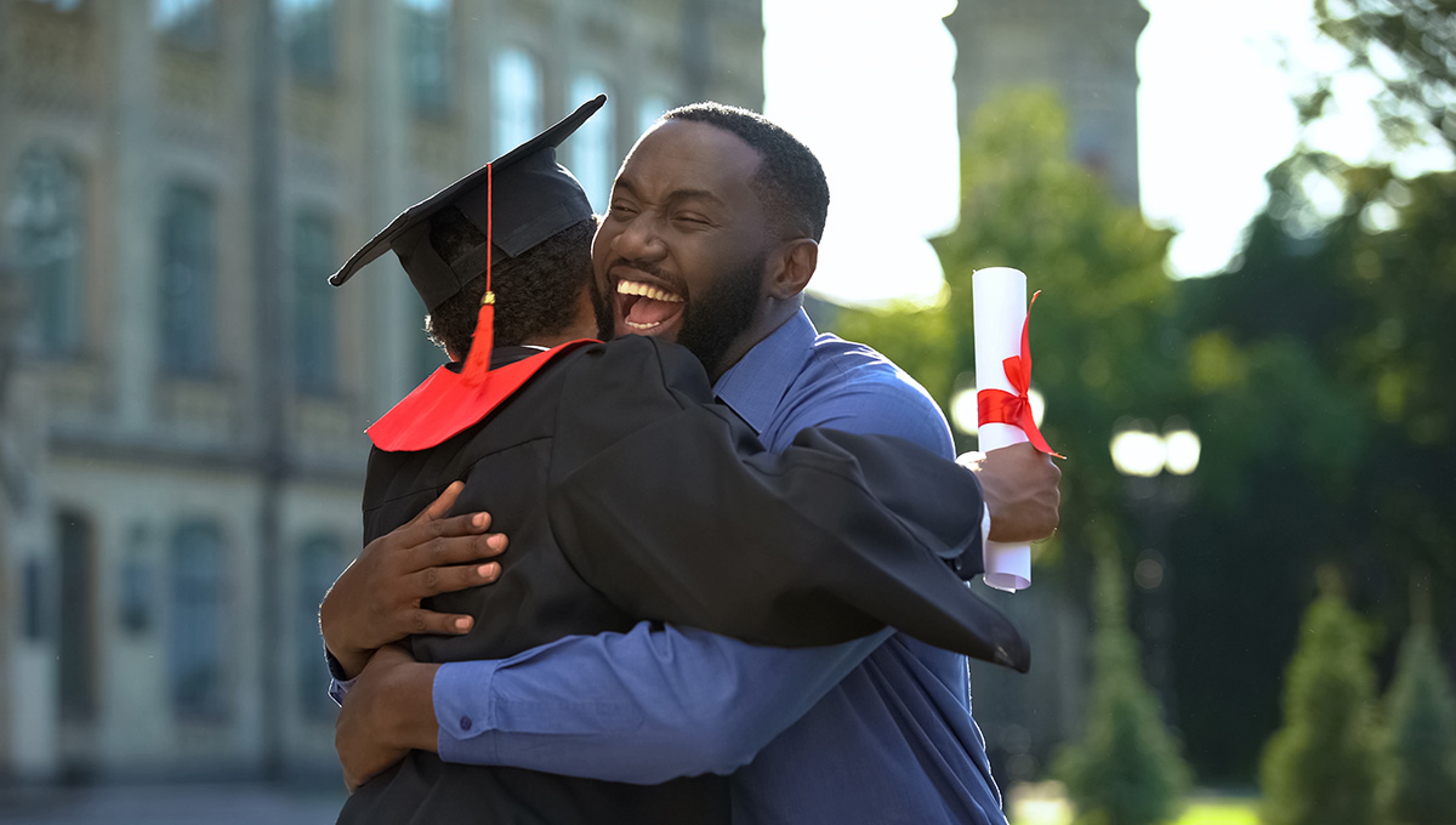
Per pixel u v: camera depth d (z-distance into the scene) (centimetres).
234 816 2459
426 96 3538
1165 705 4403
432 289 245
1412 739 2316
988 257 3672
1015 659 187
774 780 217
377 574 213
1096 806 2219
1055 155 3847
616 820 203
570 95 3806
